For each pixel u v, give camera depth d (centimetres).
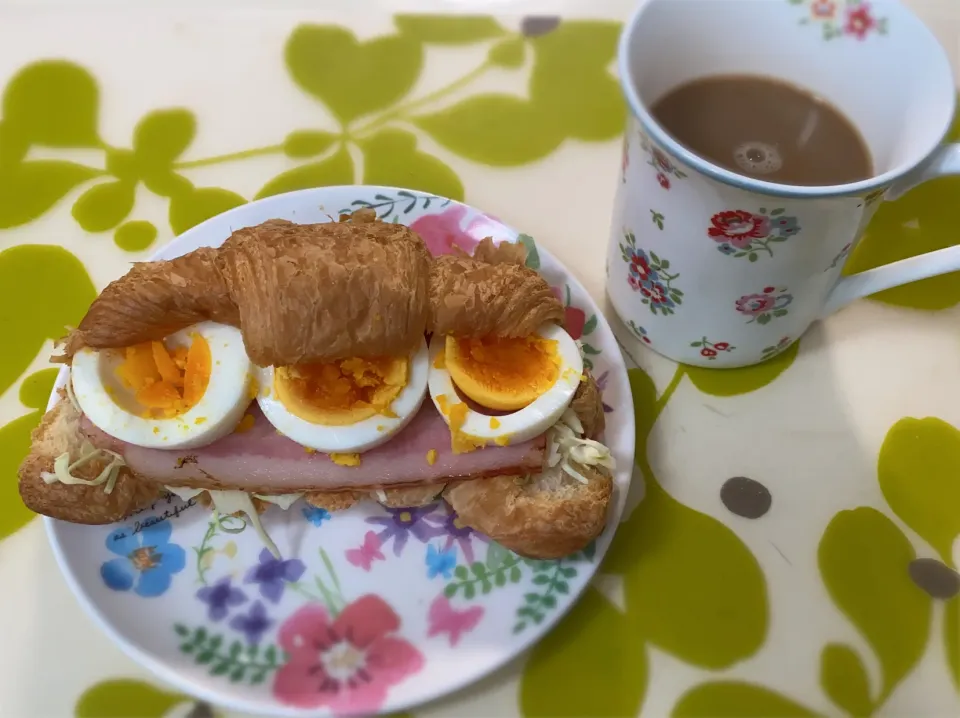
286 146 29
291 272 18
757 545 22
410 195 25
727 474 23
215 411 19
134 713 20
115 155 28
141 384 20
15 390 24
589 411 21
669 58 19
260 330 18
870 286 21
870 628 21
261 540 21
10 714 20
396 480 20
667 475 23
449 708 20
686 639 21
